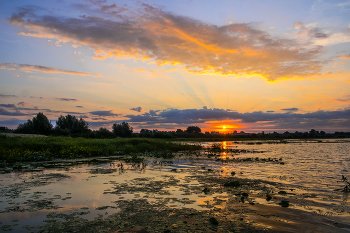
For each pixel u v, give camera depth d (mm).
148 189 7680
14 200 6379
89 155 18969
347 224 4781
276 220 5016
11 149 16922
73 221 4934
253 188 7898
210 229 4551
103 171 11289
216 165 13953
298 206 5957
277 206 5961
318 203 6211
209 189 7730
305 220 5008
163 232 4418
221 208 5809
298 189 7750
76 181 8859
